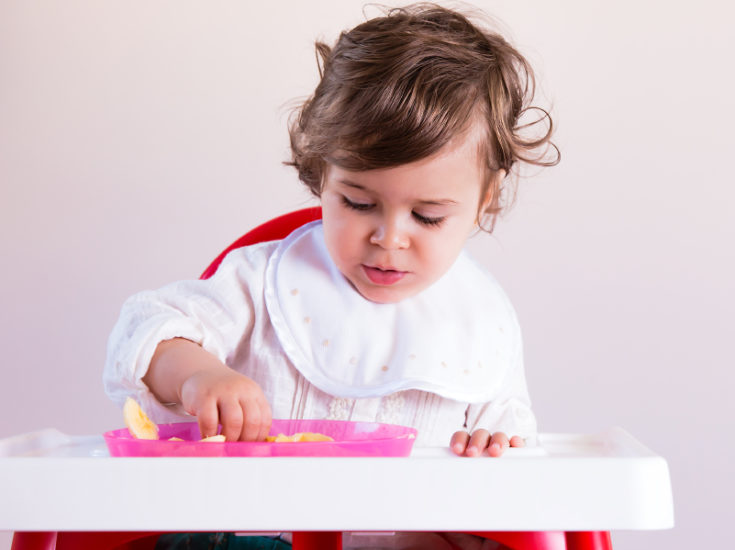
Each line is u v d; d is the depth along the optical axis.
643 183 1.93
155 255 1.95
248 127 1.95
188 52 1.95
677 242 1.92
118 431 0.62
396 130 0.81
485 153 0.89
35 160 1.96
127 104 1.95
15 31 1.95
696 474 1.91
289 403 0.93
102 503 0.43
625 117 1.93
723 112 1.93
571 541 0.52
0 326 1.96
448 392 0.90
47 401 1.96
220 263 1.02
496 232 1.92
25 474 0.43
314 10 1.95
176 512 0.43
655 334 1.92
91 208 1.96
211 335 0.82
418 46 0.88
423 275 0.87
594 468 0.44
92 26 1.96
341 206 0.83
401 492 0.43
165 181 1.95
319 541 0.49
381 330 0.94
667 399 1.92
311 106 0.95
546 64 1.93
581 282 1.93
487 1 1.92
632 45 1.94
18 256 1.96
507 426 0.96
